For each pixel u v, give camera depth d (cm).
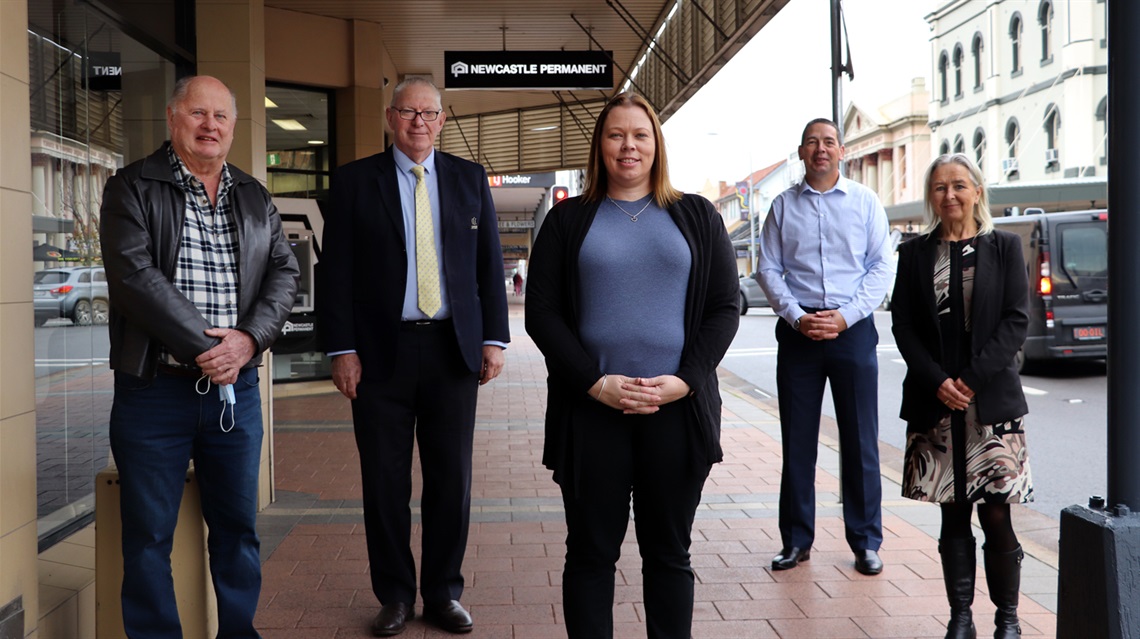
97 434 454
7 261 284
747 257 6869
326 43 1155
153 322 286
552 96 1625
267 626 379
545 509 570
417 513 563
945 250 362
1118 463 265
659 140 298
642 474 293
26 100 296
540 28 1229
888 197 5928
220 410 306
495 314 395
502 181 2995
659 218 296
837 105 643
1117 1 257
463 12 1146
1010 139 4447
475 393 395
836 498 595
